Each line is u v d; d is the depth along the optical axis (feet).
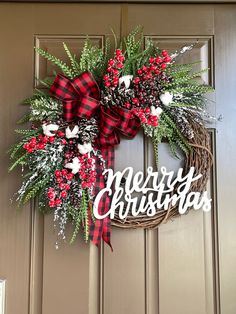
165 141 3.98
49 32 4.12
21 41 4.11
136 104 3.64
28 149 3.48
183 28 4.13
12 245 3.90
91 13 4.14
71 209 3.59
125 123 3.64
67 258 3.88
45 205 3.78
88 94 3.64
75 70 3.74
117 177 3.76
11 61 4.09
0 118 4.01
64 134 3.61
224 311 3.84
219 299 3.85
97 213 3.66
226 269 3.89
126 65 3.73
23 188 3.63
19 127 4.00
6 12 4.14
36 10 4.15
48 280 3.85
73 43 4.11
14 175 3.95
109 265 3.87
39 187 3.65
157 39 4.12
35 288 3.86
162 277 3.86
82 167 3.56
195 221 3.92
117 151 3.98
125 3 4.15
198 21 4.15
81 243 3.90
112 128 3.62
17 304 3.83
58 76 3.62
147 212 3.73
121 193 3.76
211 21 4.15
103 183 3.73
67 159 3.60
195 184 3.76
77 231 3.69
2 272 3.87
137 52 3.79
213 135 4.02
